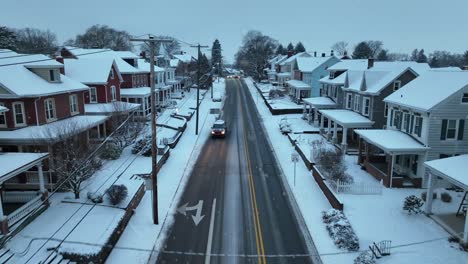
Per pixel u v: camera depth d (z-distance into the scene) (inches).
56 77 1063.0
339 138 1385.3
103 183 853.2
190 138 1470.2
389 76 1249.4
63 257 553.6
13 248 561.0
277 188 917.8
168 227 703.1
